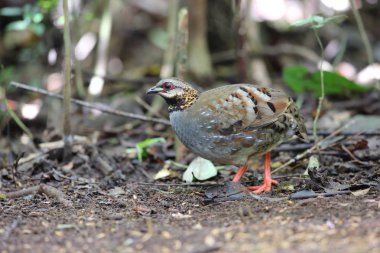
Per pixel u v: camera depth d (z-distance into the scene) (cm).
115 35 1861
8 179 1044
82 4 1708
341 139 1134
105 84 1606
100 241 687
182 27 1101
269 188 909
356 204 779
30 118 1408
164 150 1172
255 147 890
